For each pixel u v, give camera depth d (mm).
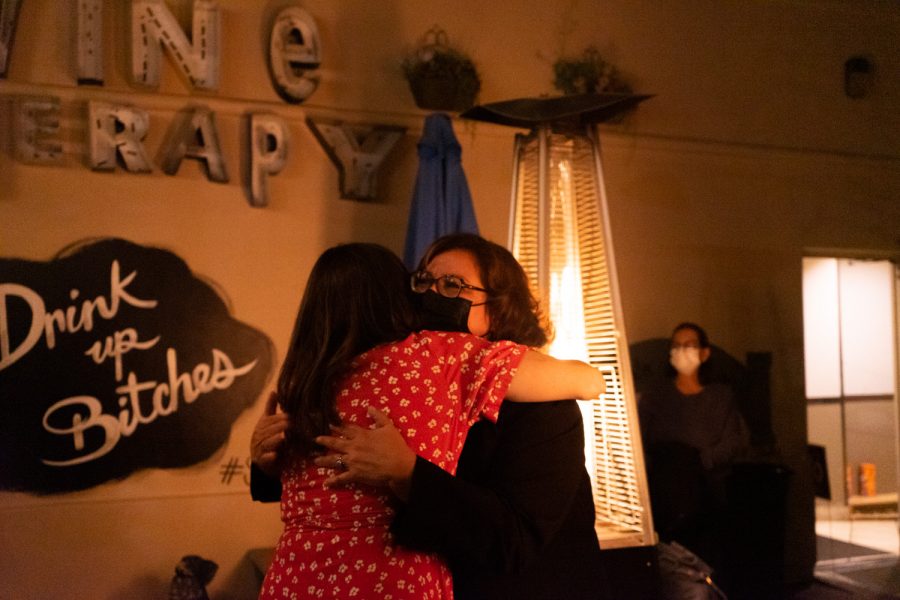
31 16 3568
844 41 5207
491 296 1717
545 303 2418
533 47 4438
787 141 5039
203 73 3721
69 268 3633
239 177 3896
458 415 1438
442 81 4055
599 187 2551
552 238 2553
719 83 4887
